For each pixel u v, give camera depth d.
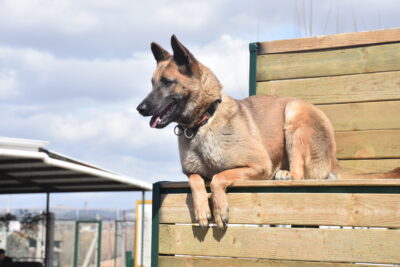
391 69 6.00
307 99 6.40
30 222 15.06
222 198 4.46
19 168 10.41
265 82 6.66
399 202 3.84
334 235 4.02
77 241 15.65
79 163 11.11
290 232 4.17
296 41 6.52
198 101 5.12
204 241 4.49
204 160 5.19
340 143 6.15
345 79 6.21
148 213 14.25
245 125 5.29
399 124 5.89
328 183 4.08
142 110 5.14
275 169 5.86
